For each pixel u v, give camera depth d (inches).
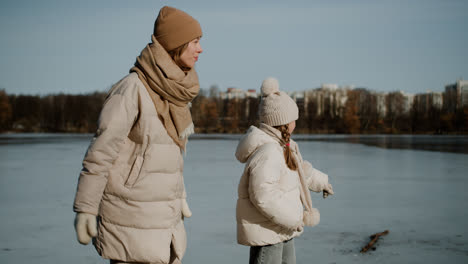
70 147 1216.2
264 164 106.3
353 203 321.4
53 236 226.4
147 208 85.7
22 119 3676.2
